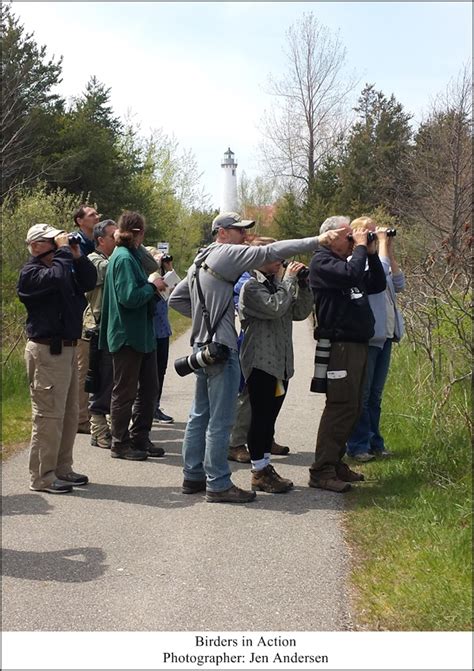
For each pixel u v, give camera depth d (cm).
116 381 655
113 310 635
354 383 562
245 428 663
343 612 376
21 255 1297
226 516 516
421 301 797
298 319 582
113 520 510
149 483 596
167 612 379
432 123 2373
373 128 4078
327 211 3569
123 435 666
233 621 369
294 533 482
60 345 556
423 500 511
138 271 623
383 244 648
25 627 366
